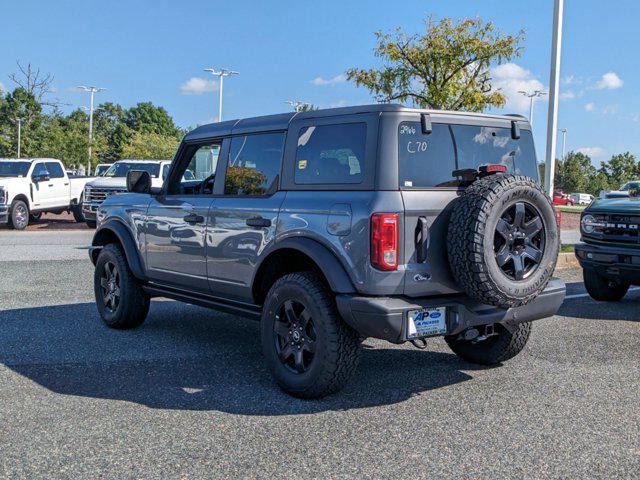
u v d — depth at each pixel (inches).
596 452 152.0
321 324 180.4
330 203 182.4
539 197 176.4
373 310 169.6
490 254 168.6
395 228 171.8
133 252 261.6
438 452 151.3
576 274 455.2
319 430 164.2
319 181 190.4
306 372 184.5
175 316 301.7
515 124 206.8
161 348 242.5
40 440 155.6
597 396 192.4
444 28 583.8
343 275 176.6
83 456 147.1
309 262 200.5
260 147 213.0
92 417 171.2
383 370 218.2
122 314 266.8
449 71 591.5
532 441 158.2
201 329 275.1
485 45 574.2
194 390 194.7
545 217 178.5
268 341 195.5
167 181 252.4
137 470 140.4
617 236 315.3
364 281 172.7
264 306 197.0
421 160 181.6
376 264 171.5
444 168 185.9
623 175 3171.8
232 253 213.5
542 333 273.9
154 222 250.7
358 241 173.8
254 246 204.2
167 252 244.2
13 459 145.0
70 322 284.7
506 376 212.1
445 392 195.5
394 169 175.6
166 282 250.2
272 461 145.7
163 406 180.4
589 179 3186.5
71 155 1999.3
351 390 196.7
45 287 371.6
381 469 142.1
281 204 196.9
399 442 156.9
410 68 602.2
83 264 470.9
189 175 245.3
